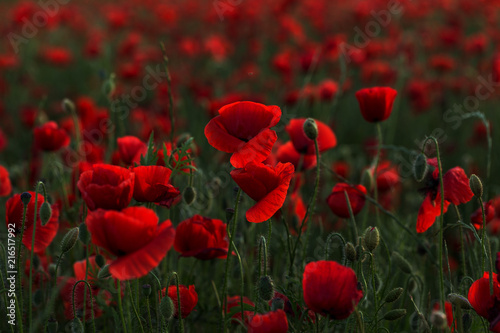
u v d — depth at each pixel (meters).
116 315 2.50
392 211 3.99
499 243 3.48
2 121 7.21
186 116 7.33
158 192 2.16
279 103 7.35
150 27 11.62
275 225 4.06
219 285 3.27
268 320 1.96
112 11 12.09
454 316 2.31
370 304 2.77
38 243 2.37
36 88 8.61
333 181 4.80
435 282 3.51
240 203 3.48
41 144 3.66
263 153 2.03
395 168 4.69
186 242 2.52
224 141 2.09
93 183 1.99
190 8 12.59
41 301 2.81
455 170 2.53
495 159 6.28
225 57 9.94
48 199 2.96
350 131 7.53
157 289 2.63
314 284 1.92
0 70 9.05
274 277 3.19
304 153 3.18
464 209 4.37
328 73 8.78
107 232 1.79
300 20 12.53
